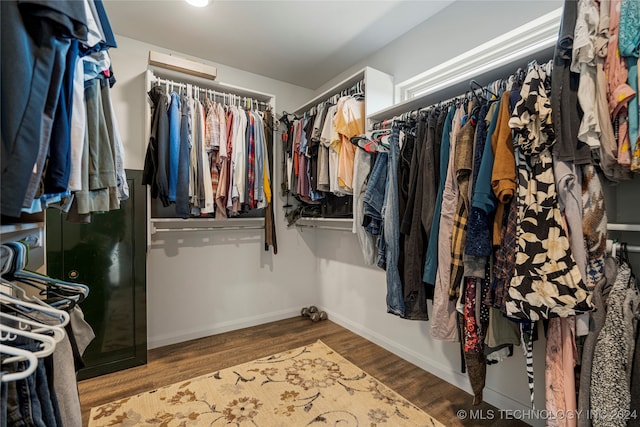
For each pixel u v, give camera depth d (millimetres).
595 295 1006
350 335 2594
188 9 1945
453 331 1363
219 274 2674
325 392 1725
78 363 866
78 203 933
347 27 2148
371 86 2117
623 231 1183
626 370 945
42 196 698
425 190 1498
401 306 1600
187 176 2021
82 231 1875
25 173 501
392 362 2109
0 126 488
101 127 961
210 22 2084
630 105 897
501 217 1168
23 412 580
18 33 504
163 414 1528
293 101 3143
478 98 1387
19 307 721
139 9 1940
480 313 1255
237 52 2496
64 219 1821
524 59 1267
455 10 1890
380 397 1685
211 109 2225
